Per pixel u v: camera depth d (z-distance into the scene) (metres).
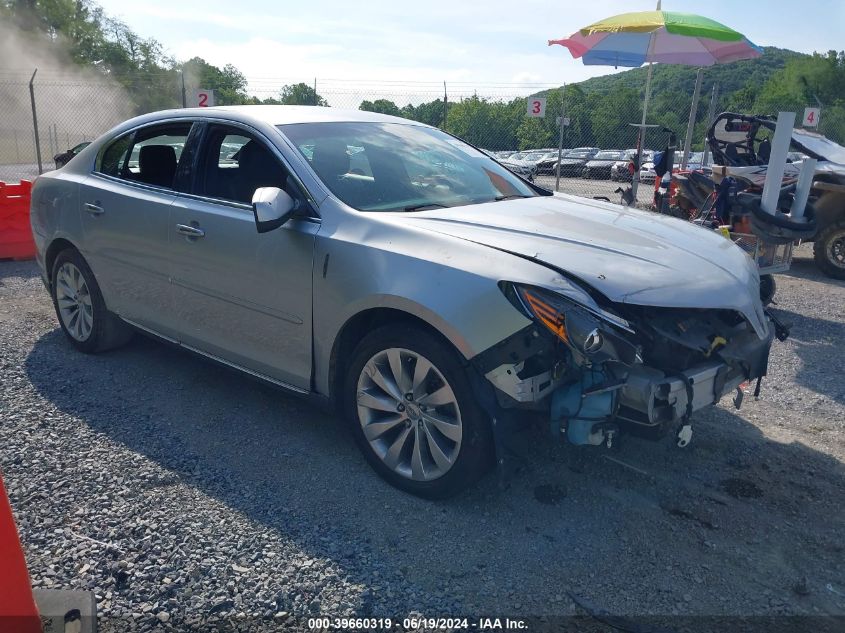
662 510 3.12
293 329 3.42
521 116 18.28
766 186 5.57
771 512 3.12
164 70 55.78
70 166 4.89
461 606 2.47
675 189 9.41
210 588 2.52
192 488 3.18
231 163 3.84
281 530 2.87
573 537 2.89
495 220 3.31
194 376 4.53
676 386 2.81
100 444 3.57
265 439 3.69
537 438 3.41
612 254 3.02
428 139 4.34
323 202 3.36
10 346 5.02
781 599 2.56
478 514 3.03
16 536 1.91
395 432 3.22
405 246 3.04
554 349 2.76
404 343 3.00
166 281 4.05
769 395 4.55
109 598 2.45
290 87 13.91
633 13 9.23
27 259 8.20
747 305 3.04
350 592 2.52
